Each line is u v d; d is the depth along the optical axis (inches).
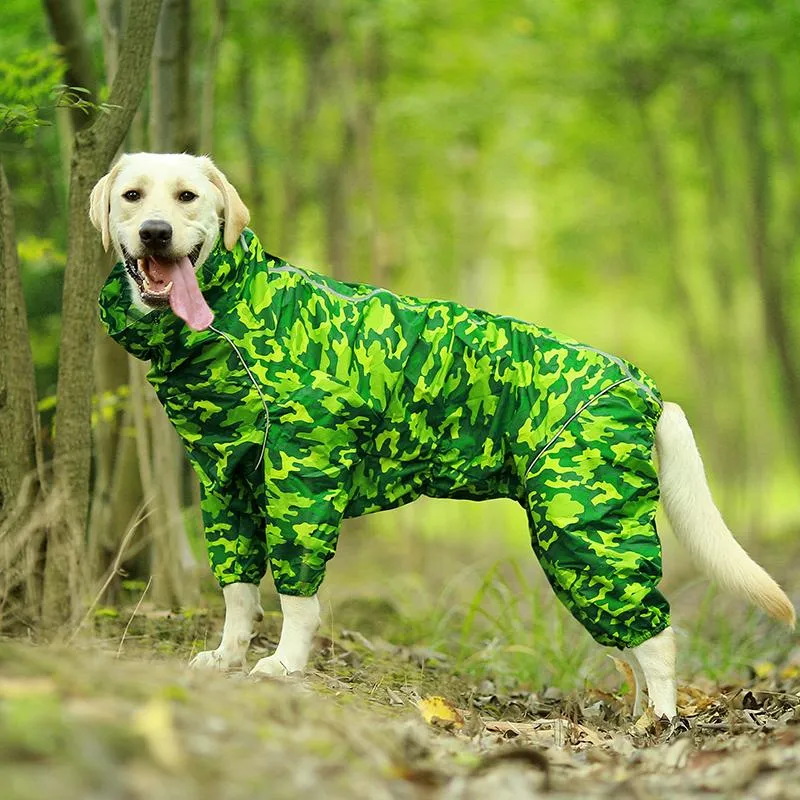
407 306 181.8
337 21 517.3
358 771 109.3
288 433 170.6
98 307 202.4
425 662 232.8
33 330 352.5
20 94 227.0
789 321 700.7
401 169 708.7
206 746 102.3
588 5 577.3
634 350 1125.7
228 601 181.2
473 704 191.0
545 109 650.2
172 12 269.3
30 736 92.3
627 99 647.1
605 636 181.5
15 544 172.9
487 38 614.9
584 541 178.7
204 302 170.7
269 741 109.0
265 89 557.6
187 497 322.3
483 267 842.2
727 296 753.0
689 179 718.5
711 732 168.9
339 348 174.9
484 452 182.2
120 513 262.2
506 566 524.1
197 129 326.0
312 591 174.4
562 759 140.6
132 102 202.5
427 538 670.5
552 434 180.7
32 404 193.3
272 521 171.6
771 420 853.8
